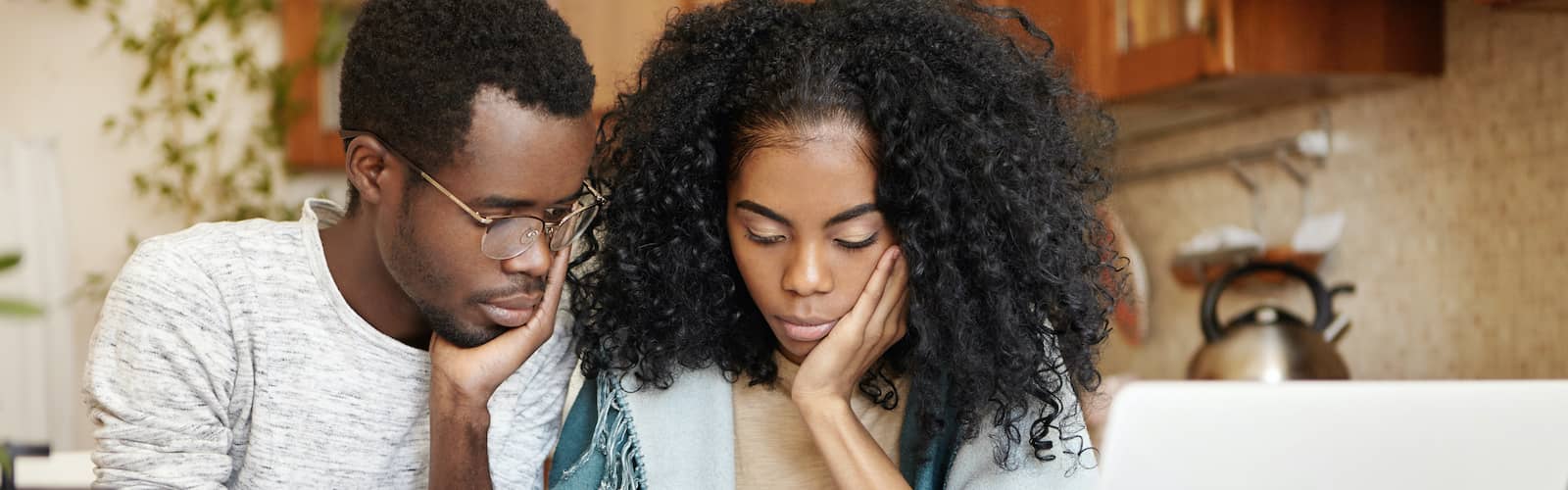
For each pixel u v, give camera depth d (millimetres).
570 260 1109
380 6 950
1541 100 1541
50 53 2600
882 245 1000
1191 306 2299
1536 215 1552
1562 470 795
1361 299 1896
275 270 1038
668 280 1059
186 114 2656
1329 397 773
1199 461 770
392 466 1077
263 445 1036
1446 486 792
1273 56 1664
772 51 986
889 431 1108
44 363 2312
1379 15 1683
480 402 1014
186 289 1000
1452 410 782
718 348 1102
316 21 2629
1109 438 772
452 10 918
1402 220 1796
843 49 964
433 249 952
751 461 1112
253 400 1045
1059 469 1030
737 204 983
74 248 2604
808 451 1101
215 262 1021
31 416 2275
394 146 941
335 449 1050
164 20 2635
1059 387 1037
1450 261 1704
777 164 948
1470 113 1663
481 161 915
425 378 1075
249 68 2658
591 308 1104
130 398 983
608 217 1077
